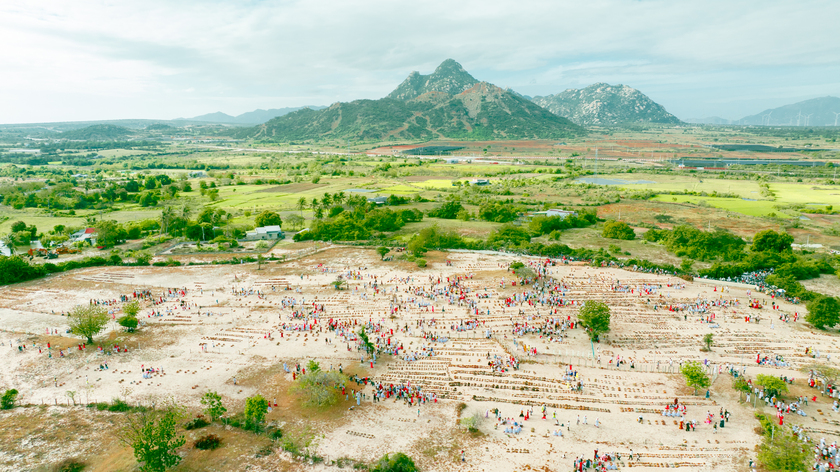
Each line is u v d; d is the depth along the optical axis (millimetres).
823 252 144000
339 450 58312
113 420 64500
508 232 161125
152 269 134000
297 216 197625
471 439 60469
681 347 84812
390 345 86312
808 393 69250
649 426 62719
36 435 61188
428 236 155000
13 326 95125
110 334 91625
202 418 64625
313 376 68562
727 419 63375
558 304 103812
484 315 98938
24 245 166000
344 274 127938
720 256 138250
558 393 71000
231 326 95438
